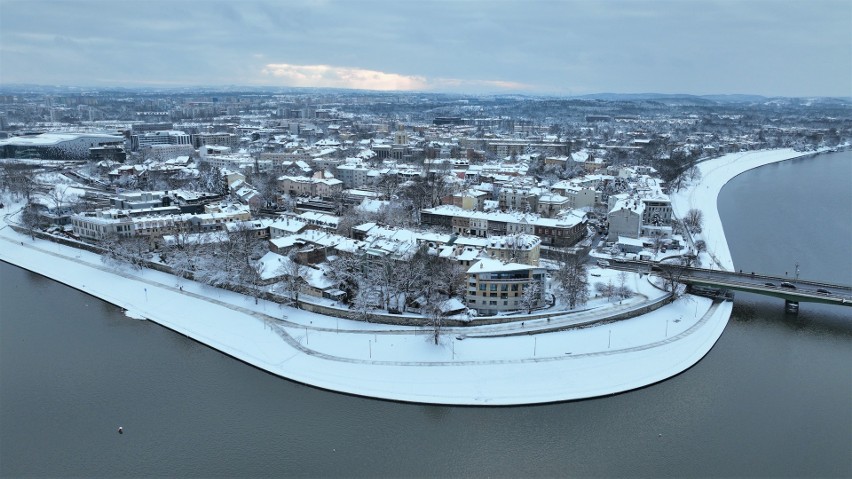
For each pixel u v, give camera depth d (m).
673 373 193.50
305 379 188.62
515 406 175.25
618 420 169.00
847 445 157.12
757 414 172.12
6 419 167.88
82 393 181.50
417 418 169.12
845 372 196.62
